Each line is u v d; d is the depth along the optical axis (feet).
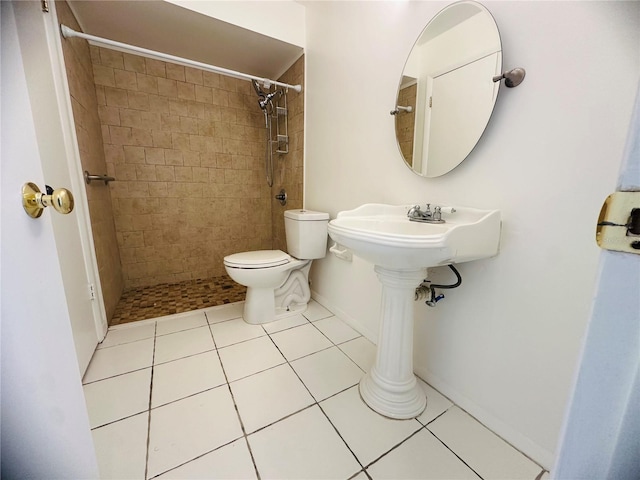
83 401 1.70
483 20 2.85
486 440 3.02
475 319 3.23
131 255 7.17
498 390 3.06
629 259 0.86
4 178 1.21
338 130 5.30
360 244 2.72
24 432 1.39
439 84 3.36
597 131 2.16
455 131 3.22
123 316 5.75
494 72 2.79
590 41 2.14
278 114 7.43
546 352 2.63
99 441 2.90
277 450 2.86
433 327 3.77
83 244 4.29
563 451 1.11
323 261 6.30
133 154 6.81
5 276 1.23
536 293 2.66
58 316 1.54
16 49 1.29
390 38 4.01
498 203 2.89
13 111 1.27
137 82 6.59
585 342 1.00
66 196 1.36
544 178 2.51
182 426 3.11
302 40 6.08
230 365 4.20
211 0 5.10
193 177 7.65
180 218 7.66
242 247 8.71
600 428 0.99
